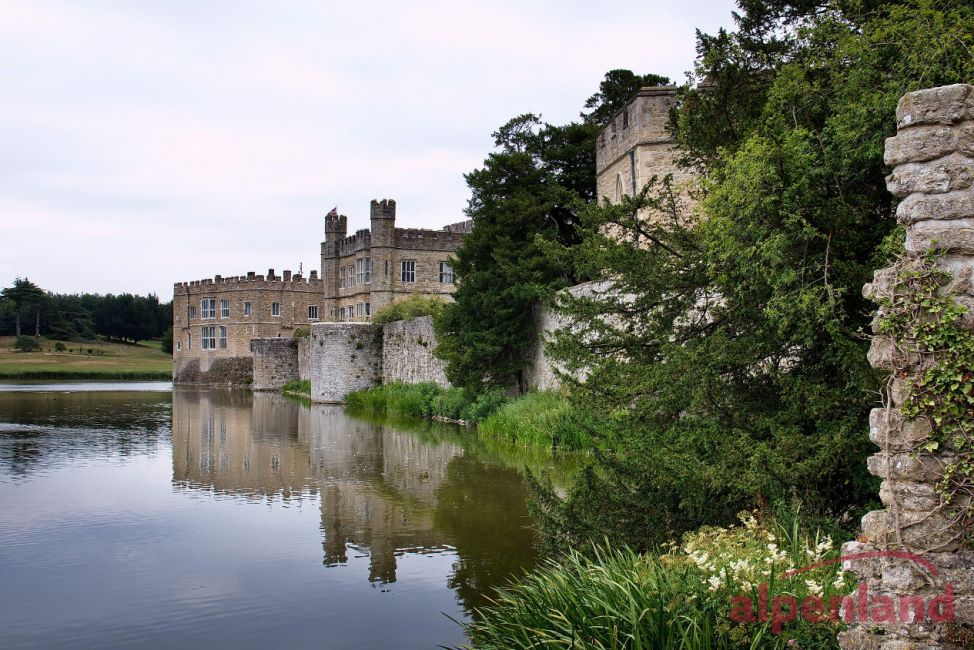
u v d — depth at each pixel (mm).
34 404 39562
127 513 13469
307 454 20125
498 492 14508
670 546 7391
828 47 8727
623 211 9984
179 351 73688
